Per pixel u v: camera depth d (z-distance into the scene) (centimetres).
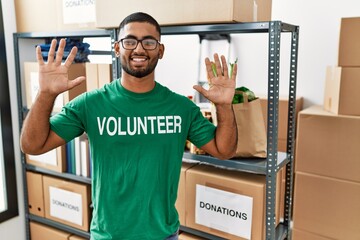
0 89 222
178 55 333
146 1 158
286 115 242
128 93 130
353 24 198
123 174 128
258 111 161
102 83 198
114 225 131
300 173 227
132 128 128
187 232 182
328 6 258
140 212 130
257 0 159
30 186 239
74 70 205
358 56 199
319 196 222
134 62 124
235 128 135
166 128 130
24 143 121
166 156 132
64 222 226
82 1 197
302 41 271
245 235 160
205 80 316
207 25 151
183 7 149
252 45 290
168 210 135
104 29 184
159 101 132
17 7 229
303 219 230
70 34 202
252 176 164
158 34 128
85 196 213
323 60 266
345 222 216
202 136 137
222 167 177
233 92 129
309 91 275
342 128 208
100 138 128
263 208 154
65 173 221
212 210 167
